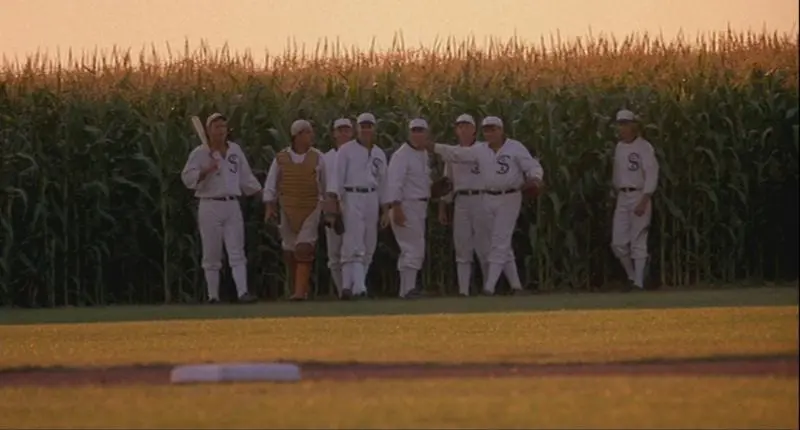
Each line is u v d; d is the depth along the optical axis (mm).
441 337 36781
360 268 56625
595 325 38875
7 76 68438
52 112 63500
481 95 66312
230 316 46188
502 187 56969
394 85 67625
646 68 69438
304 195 56562
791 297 48438
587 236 63156
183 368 30297
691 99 63844
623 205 59781
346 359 32438
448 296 56688
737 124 63531
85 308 56562
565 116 63719
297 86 68562
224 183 56875
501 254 57375
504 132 63781
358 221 56094
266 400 26984
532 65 71625
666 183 63375
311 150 56938
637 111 64312
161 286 63906
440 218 59344
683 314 41406
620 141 60156
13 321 47031
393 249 62562
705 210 63438
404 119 65438
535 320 40875
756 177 63438
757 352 31859
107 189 62406
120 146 63594
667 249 63594
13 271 62500
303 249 56594
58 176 62781
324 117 66000
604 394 26734
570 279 62750
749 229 63594
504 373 29812
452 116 65625
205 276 60906
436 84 68438
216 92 66438
